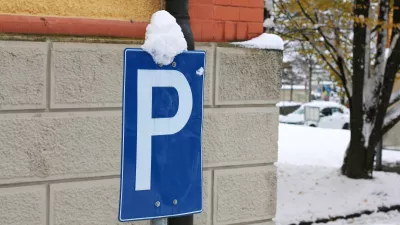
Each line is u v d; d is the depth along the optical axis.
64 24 3.43
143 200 2.51
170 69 2.58
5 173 3.25
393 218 8.43
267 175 4.25
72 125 3.44
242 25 4.16
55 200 3.42
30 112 3.33
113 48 3.55
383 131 9.96
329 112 25.86
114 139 3.58
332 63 11.11
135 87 2.49
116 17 3.66
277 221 7.75
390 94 9.78
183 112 2.61
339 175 10.06
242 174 4.12
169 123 2.57
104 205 3.58
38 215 3.38
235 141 4.05
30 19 3.33
